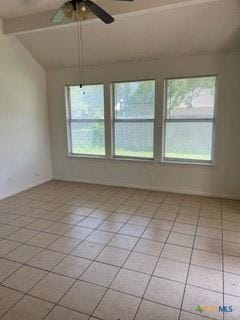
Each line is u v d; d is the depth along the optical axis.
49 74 5.09
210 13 3.27
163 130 4.45
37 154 5.09
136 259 2.47
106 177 5.08
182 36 3.70
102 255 2.55
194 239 2.85
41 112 5.11
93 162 5.12
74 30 3.97
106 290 2.04
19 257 2.52
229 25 3.38
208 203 3.99
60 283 2.13
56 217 3.50
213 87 4.05
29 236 2.96
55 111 5.22
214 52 3.87
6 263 2.42
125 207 3.86
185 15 3.36
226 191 4.22
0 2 3.38
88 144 5.16
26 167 4.83
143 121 4.60
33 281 2.16
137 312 1.82
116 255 2.54
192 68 4.05
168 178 4.57
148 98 4.49
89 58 4.53
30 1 3.36
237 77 3.84
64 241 2.84
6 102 4.32
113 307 1.86
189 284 2.10
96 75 4.71
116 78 4.57
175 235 2.95
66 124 5.19
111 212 3.67
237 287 2.06
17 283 2.13
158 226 3.20
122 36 3.91
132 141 4.77
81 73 4.82
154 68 4.28
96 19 3.40
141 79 4.40
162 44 3.91
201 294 1.98
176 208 3.80
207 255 2.53
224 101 3.97
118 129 4.84
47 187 4.97
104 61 4.53
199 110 4.20
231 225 3.20
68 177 5.44
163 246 2.71
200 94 4.14
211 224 3.24
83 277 2.21
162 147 4.51
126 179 4.91
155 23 3.57
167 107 4.39
